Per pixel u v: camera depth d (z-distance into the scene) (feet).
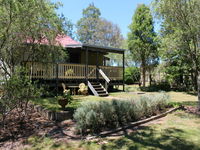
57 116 18.80
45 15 20.62
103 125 15.94
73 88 38.17
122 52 47.60
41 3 19.95
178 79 57.31
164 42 26.53
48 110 20.07
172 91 54.85
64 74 36.99
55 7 22.70
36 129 16.60
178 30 24.20
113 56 89.04
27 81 19.85
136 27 58.49
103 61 56.24
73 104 24.03
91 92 39.55
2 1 17.46
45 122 18.54
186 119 19.38
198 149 11.69
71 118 19.07
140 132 15.11
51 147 12.74
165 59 51.93
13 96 18.21
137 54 60.59
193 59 24.76
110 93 42.73
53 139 14.08
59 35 25.30
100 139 13.64
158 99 22.65
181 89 56.54
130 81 78.64
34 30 21.17
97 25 116.98
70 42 46.80
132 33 60.03
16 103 18.79
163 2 23.84
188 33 23.27
